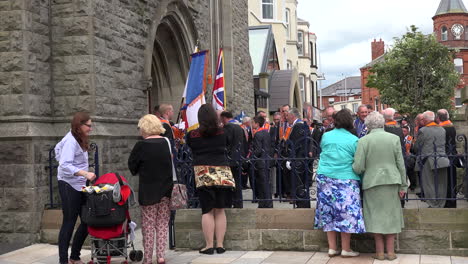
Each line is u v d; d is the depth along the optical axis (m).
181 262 7.04
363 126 9.97
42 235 8.48
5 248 8.11
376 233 6.84
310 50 52.66
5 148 8.47
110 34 9.61
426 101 29.05
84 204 6.54
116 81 9.80
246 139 10.96
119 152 9.59
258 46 29.59
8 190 8.46
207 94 15.45
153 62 13.73
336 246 7.25
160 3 11.69
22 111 8.48
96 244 6.68
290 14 42.34
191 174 8.20
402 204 7.80
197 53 10.52
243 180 11.77
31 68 8.59
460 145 12.52
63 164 6.61
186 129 10.34
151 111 14.02
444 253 7.06
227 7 16.89
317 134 11.08
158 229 6.86
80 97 9.01
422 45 28.95
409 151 13.05
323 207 6.96
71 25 9.05
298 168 8.07
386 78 29.95
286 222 7.59
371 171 6.79
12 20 8.49
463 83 59.94
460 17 64.94
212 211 7.54
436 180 7.25
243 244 7.72
